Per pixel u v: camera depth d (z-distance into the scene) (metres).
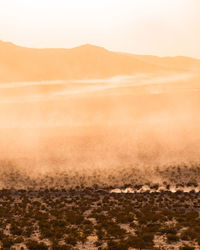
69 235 71.62
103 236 70.69
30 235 74.94
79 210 104.44
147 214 92.31
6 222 88.38
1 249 63.03
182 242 66.25
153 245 64.25
